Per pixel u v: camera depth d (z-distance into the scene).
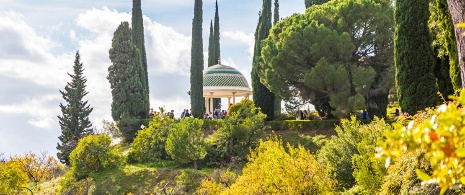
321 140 32.81
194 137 34.28
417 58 25.14
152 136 38.38
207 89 53.19
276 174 16.53
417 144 3.26
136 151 38.00
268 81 37.25
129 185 33.12
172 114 45.00
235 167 32.50
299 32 35.44
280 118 42.78
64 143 52.75
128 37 51.72
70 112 53.72
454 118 3.17
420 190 11.09
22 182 23.27
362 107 32.28
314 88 34.25
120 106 49.88
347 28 35.56
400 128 3.37
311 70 34.12
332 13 36.34
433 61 25.02
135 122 48.25
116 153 37.47
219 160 34.91
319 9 37.44
